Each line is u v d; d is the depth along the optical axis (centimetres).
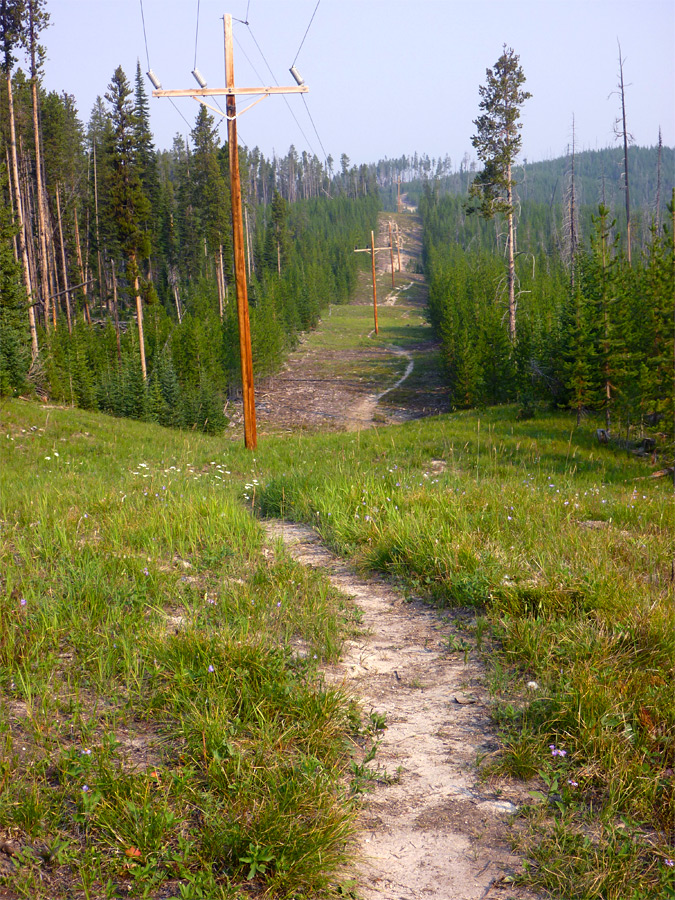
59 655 438
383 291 14075
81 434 2523
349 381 5791
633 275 2666
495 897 268
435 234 16512
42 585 537
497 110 4006
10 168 4744
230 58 1942
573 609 536
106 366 4588
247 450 2089
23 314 3155
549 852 286
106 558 626
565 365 2380
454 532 731
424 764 363
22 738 344
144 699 390
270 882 265
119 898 252
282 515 988
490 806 327
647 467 1803
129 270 4503
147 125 7400
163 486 1004
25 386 2928
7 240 3167
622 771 329
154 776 312
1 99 4434
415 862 288
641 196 18450
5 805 285
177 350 5109
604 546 699
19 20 3875
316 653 479
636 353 2202
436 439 2264
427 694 444
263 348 5531
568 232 5516
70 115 7788
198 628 482
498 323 4069
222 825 287
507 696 429
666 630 463
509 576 605
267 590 593
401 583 668
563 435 2322
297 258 12212
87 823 283
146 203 4516
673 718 369
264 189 19188
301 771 326
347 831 292
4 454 1997
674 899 256
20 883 251
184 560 679
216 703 377
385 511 856
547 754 358
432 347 7750
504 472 1532
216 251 7694
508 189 4156
